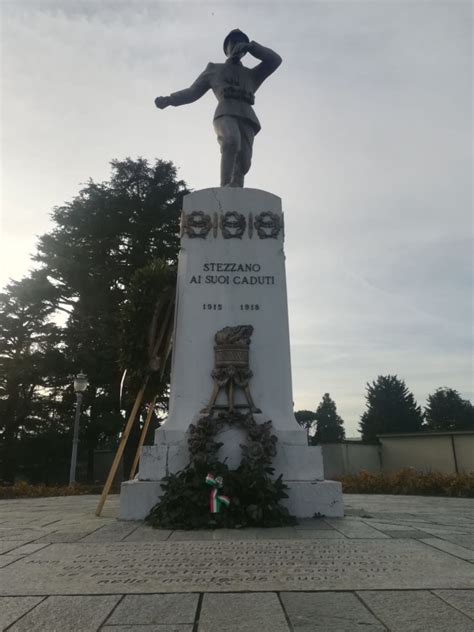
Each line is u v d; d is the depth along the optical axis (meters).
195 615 2.77
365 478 14.12
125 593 3.16
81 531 5.64
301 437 7.41
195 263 8.52
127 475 26.34
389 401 59.81
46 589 3.26
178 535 5.31
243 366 7.81
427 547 4.50
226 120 9.83
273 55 10.21
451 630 2.53
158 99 9.95
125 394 8.81
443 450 27.03
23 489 15.38
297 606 2.91
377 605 2.92
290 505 6.73
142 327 8.26
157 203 30.97
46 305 31.36
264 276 8.50
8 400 32.16
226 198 8.90
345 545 4.61
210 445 6.95
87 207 30.41
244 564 3.88
